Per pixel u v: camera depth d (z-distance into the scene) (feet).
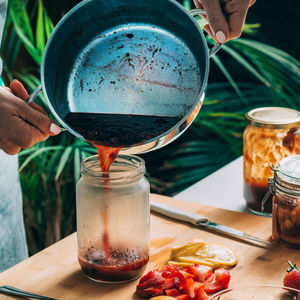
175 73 3.16
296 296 2.49
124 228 3.27
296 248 3.65
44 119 3.34
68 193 7.32
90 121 3.12
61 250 3.72
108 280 3.30
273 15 9.11
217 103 8.57
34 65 7.69
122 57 3.25
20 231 4.91
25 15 6.76
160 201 4.39
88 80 3.26
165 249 3.72
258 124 4.00
